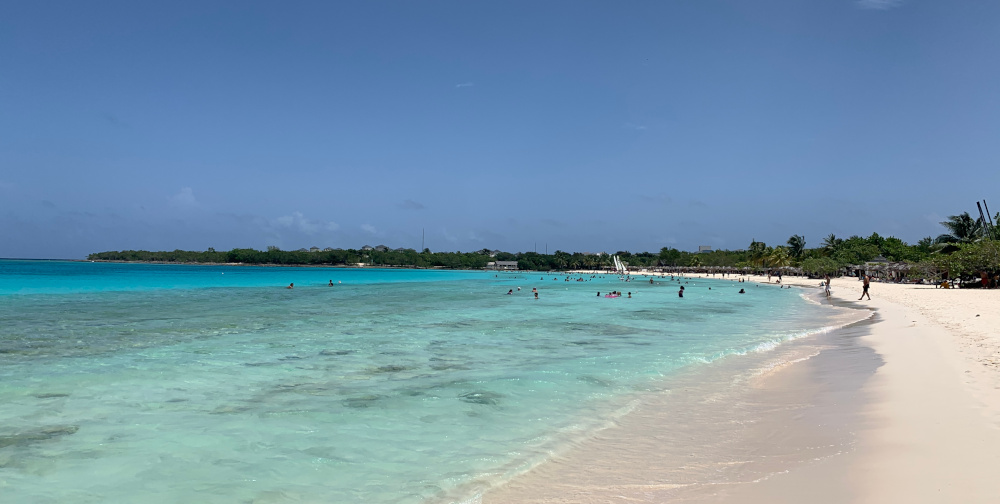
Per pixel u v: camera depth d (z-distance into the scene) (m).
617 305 37.00
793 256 140.38
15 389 11.22
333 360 14.84
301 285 69.12
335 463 7.16
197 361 14.58
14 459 7.23
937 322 21.73
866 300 40.53
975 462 6.07
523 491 6.20
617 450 7.57
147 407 9.88
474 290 59.25
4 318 25.58
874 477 5.89
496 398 10.58
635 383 11.92
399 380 12.23
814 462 6.59
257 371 13.25
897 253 105.38
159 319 25.58
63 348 16.69
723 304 38.84
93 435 8.27
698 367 13.83
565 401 10.35
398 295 48.22
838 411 9.01
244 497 6.12
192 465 7.07
